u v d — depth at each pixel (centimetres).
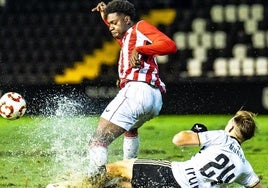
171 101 2339
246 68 2516
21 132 1802
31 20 2714
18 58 2647
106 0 2727
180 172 961
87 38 2655
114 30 1111
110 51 2594
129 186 980
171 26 2652
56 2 2744
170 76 2433
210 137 966
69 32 2680
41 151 1509
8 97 1168
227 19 2631
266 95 2320
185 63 2552
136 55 1062
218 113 2338
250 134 977
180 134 966
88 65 2570
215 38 2602
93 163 1059
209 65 2550
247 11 2631
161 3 2706
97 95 2398
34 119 2172
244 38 2589
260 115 2327
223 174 953
